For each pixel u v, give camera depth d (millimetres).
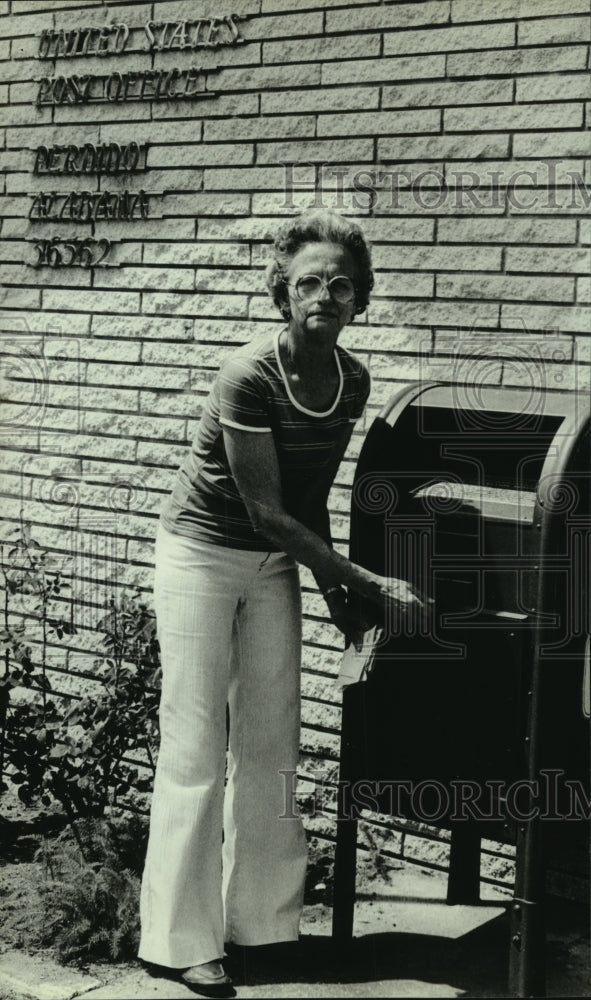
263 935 3148
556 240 3227
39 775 3766
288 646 3111
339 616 3088
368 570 3016
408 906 3365
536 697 2738
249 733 3133
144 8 3895
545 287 3250
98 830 3543
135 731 3734
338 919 3119
